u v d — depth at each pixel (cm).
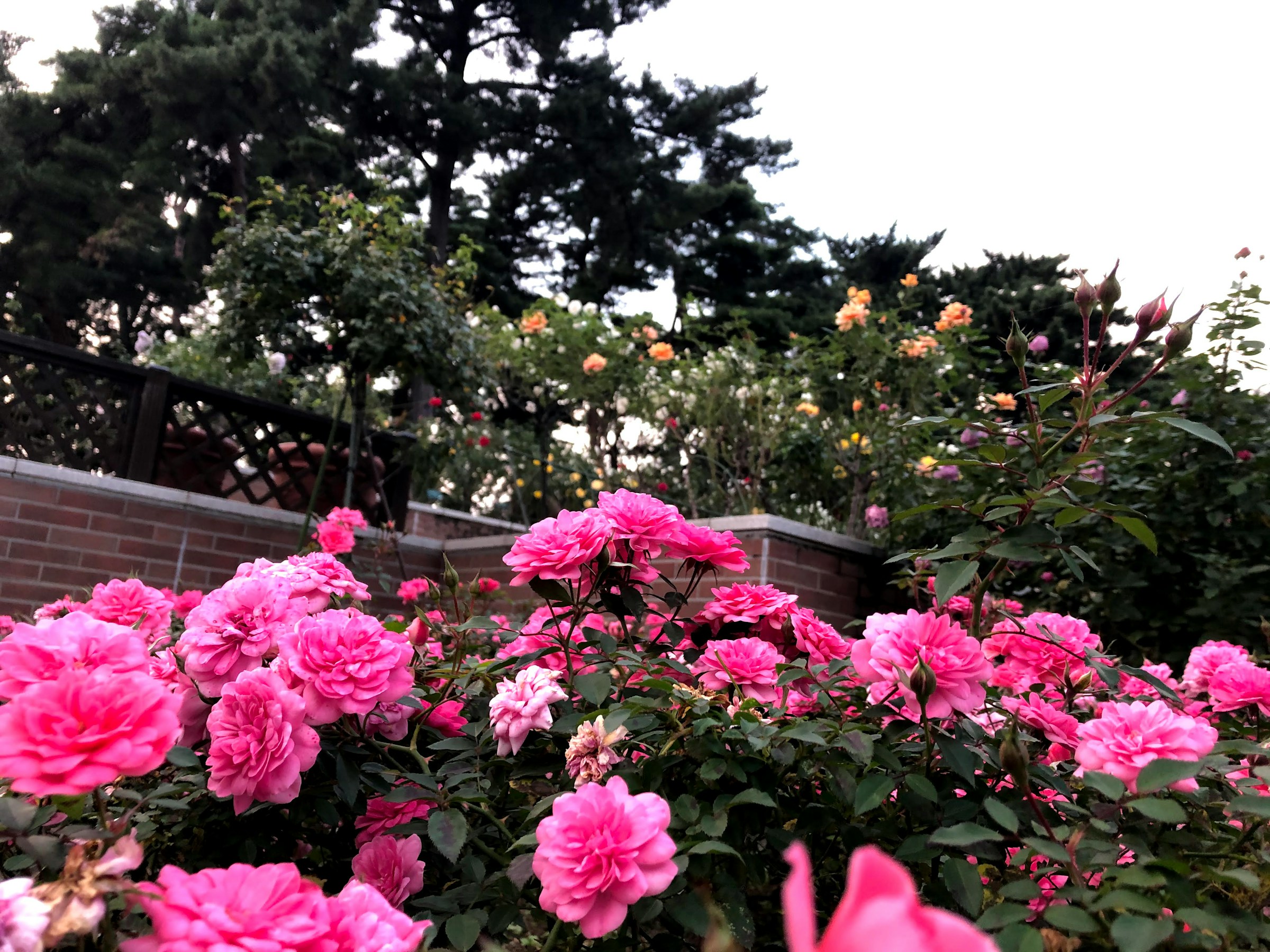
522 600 522
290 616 136
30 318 1958
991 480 411
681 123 2145
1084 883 90
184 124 1789
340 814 139
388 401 1214
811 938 22
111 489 490
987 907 107
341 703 121
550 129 2050
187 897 66
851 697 143
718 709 129
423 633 161
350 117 1911
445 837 110
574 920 91
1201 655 179
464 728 143
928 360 599
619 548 159
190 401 562
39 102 1848
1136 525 130
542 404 890
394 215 659
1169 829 113
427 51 1991
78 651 93
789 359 725
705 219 2353
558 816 96
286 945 66
